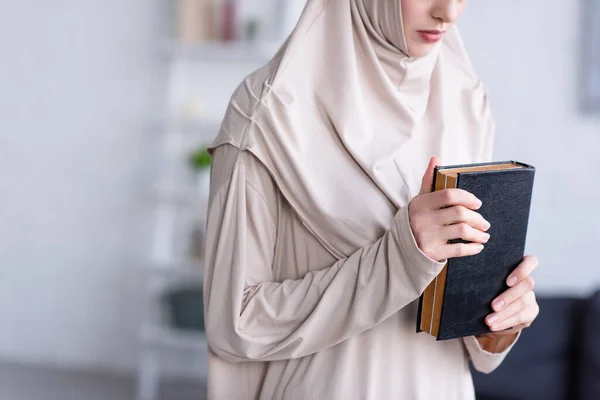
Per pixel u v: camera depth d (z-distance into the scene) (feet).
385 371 3.73
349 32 3.85
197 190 12.26
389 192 3.79
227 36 12.03
